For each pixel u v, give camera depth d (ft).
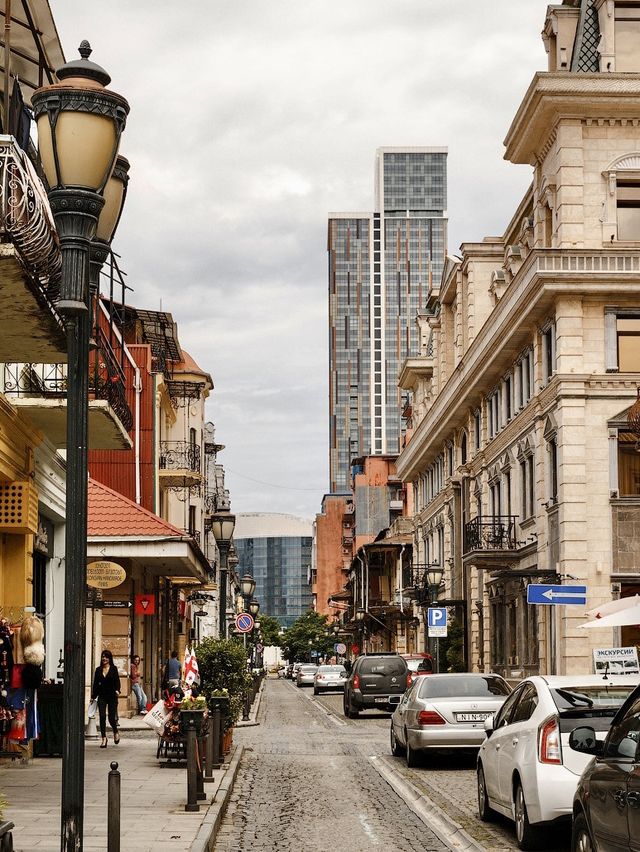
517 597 152.35
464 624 189.57
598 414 128.47
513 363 155.74
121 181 36.27
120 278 80.79
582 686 45.03
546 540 135.64
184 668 72.95
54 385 79.66
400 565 296.92
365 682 146.41
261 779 69.62
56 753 76.69
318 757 85.15
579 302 129.39
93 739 95.61
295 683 375.25
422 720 75.25
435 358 226.58
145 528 120.88
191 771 51.67
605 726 42.68
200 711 58.95
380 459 441.27
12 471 69.00
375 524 433.89
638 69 136.26
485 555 150.00
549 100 131.44
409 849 44.73
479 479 180.75
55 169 31.04
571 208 132.26
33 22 57.93
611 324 129.59
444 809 55.57
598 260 128.47
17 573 72.74
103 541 120.06
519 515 151.53
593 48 139.23
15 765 70.38
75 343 30.96
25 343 54.70
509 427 155.74
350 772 74.28
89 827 45.96
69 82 31.14
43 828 44.83
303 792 63.31
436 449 227.40
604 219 132.36
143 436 171.12
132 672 129.29
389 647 297.33
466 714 75.15
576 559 126.00
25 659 62.75
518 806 44.50
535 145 142.00
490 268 186.50
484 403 176.55
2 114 53.78
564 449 127.54
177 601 197.67
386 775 72.69
